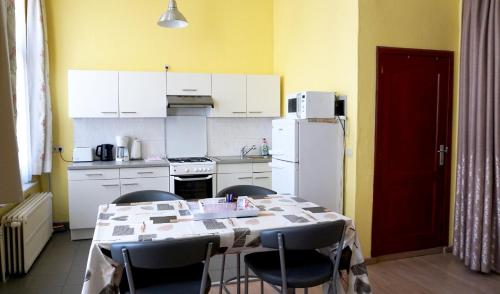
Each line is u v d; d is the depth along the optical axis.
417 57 3.76
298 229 1.98
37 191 4.50
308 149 3.78
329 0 4.01
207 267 1.88
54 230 4.65
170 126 5.14
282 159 4.03
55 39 4.69
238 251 2.16
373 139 3.67
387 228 3.78
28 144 4.10
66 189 4.82
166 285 2.00
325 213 2.44
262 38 5.47
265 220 2.27
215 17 5.27
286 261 2.32
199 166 4.65
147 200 2.87
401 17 3.68
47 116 4.30
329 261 2.32
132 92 4.66
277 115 5.25
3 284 3.17
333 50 3.95
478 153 3.36
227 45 5.33
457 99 3.92
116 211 2.46
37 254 3.74
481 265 3.39
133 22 4.95
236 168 4.87
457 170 3.64
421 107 3.81
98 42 4.84
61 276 3.35
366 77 3.61
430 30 3.79
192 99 4.82
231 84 5.03
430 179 3.91
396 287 3.18
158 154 5.11
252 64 5.45
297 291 3.07
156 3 5.01
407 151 3.80
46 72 4.32
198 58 5.22
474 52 3.38
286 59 5.12
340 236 2.13
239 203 2.54
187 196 4.64
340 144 3.83
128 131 5.00
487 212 3.31
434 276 3.40
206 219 2.27
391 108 3.71
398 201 3.81
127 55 4.95
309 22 4.45
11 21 2.62
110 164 4.43
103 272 1.85
